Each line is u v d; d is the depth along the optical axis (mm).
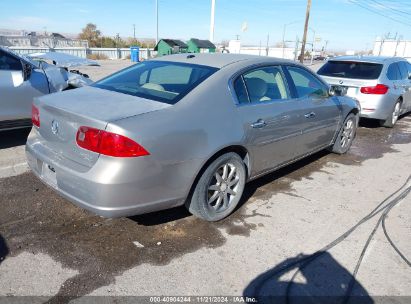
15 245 2930
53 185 3000
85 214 3461
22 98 5305
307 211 3805
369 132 7828
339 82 7695
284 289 2602
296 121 4141
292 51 48625
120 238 3105
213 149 3094
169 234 3205
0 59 5137
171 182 2887
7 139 5750
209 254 2955
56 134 2969
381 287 2672
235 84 3482
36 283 2520
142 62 4148
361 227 3525
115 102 3035
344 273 2807
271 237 3256
